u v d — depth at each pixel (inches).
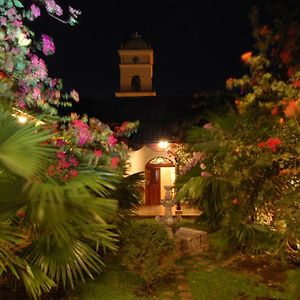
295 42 179.6
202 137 229.9
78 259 165.3
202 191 211.2
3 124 145.9
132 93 1109.1
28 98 266.5
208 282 271.9
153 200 697.0
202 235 363.6
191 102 754.8
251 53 185.3
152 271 253.9
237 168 183.9
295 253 234.1
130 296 246.1
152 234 260.2
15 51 261.0
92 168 217.9
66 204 126.1
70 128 286.8
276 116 183.5
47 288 166.4
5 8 256.5
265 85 181.2
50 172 156.0
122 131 421.7
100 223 142.5
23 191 123.7
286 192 183.2
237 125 189.5
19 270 157.9
